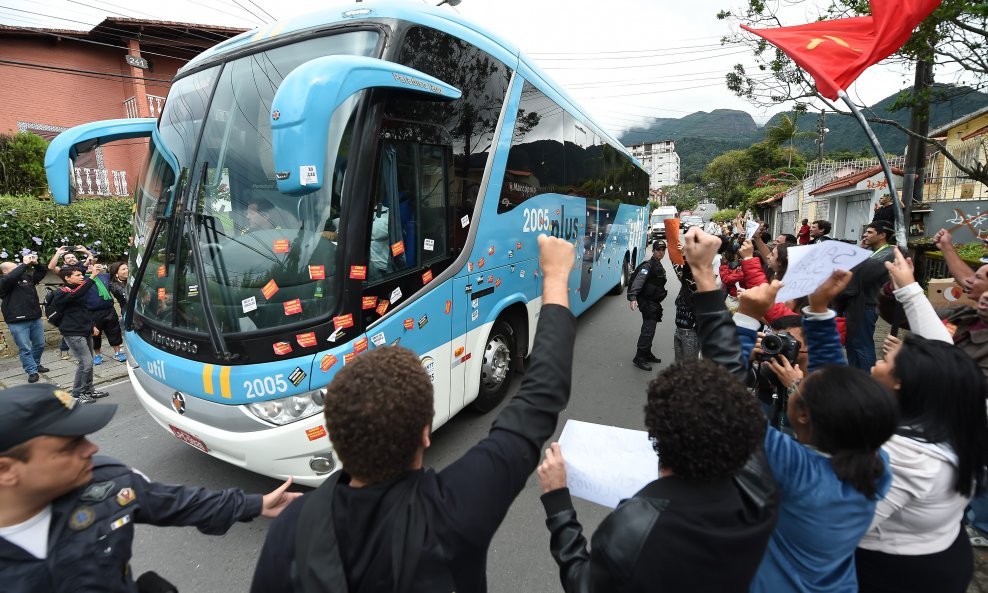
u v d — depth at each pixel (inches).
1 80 544.1
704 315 67.8
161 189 139.9
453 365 158.2
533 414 50.5
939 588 64.7
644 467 72.2
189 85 145.0
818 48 126.5
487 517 44.2
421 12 140.9
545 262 61.1
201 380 119.1
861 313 176.2
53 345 324.2
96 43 575.2
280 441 114.8
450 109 151.3
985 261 134.7
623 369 256.7
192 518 65.4
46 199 424.8
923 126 351.6
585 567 54.7
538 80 212.5
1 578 50.1
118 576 56.6
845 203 861.2
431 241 145.2
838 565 57.6
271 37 138.1
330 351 115.0
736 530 45.9
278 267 115.7
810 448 60.5
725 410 46.4
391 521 42.9
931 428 65.4
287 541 44.4
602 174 323.6
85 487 55.6
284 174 89.1
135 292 142.6
